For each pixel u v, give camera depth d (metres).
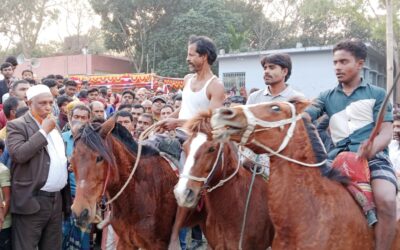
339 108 4.02
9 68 10.17
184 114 5.09
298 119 3.52
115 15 35.09
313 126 3.62
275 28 42.47
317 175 3.51
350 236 3.40
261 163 4.57
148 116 7.82
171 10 35.19
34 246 5.36
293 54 24.47
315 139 3.57
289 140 3.44
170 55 34.25
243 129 3.31
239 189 4.52
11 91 7.93
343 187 3.61
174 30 33.56
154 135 5.34
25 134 5.25
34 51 44.47
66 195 5.80
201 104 4.98
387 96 3.45
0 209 5.21
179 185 3.89
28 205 5.22
